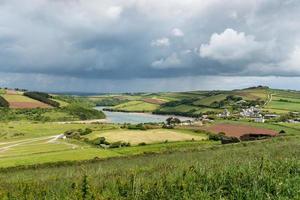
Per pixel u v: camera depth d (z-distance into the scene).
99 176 19.44
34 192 14.77
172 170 18.36
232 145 81.88
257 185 13.49
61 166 69.12
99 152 98.19
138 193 13.24
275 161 17.62
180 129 154.62
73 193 13.52
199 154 54.31
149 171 20.25
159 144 117.75
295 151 30.69
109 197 12.88
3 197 13.81
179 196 12.95
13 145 139.75
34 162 80.50
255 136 128.62
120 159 72.44
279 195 12.75
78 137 150.00
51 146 128.38
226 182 14.30
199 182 14.38
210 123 182.75
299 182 13.86
